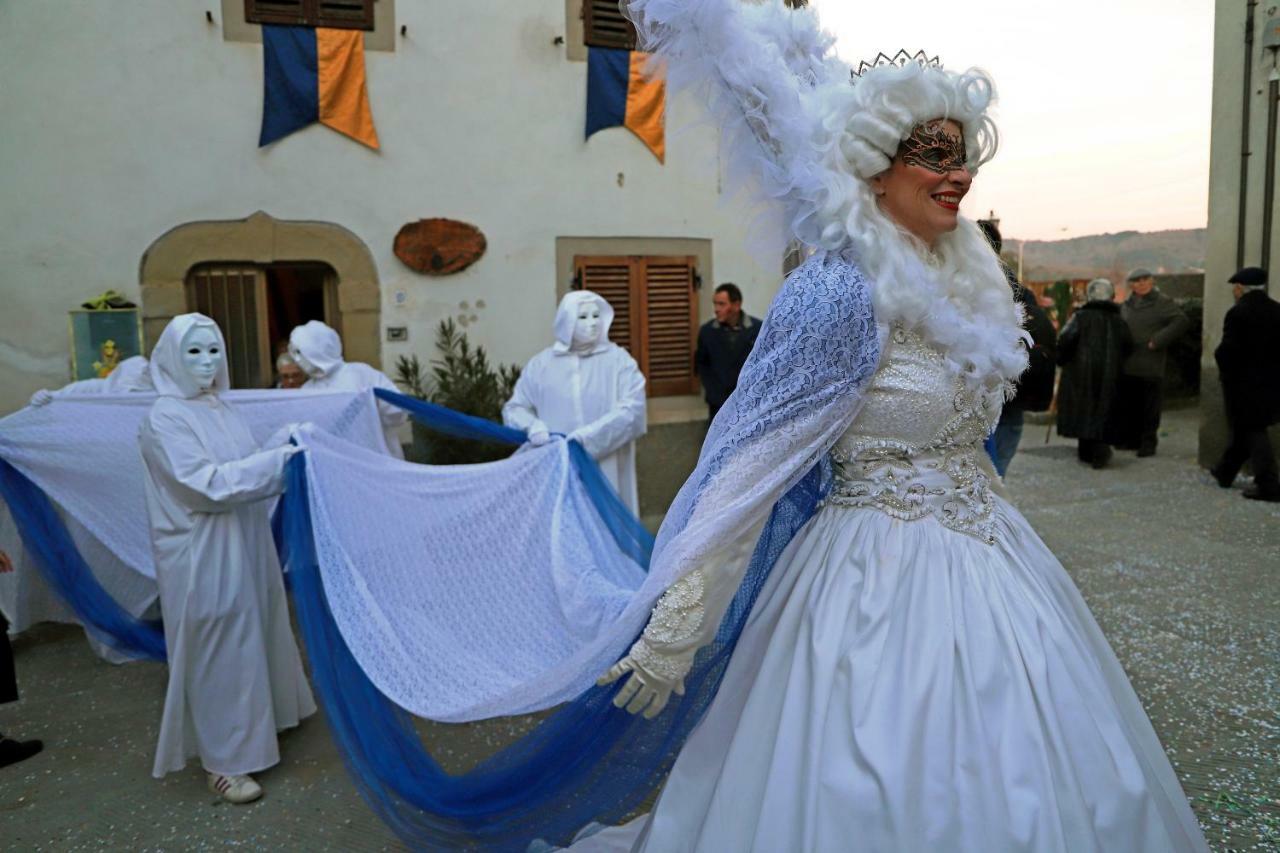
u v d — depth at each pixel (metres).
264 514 3.80
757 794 1.76
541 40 7.03
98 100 6.08
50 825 3.29
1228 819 2.96
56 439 4.67
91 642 4.90
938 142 1.84
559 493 3.93
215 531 3.44
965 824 1.58
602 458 4.95
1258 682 3.98
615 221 7.38
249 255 6.47
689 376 7.73
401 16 6.66
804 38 2.08
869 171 1.86
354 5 6.55
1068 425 9.12
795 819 1.67
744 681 1.94
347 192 6.65
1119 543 6.28
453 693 2.81
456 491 3.67
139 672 4.75
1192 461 9.29
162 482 3.42
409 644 3.04
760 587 2.05
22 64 5.92
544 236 7.18
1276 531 6.46
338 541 3.26
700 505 1.78
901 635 1.75
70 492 4.68
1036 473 8.96
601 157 7.29
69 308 6.11
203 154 6.32
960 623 1.75
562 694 2.15
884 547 1.83
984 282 1.97
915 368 1.84
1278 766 3.29
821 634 1.79
